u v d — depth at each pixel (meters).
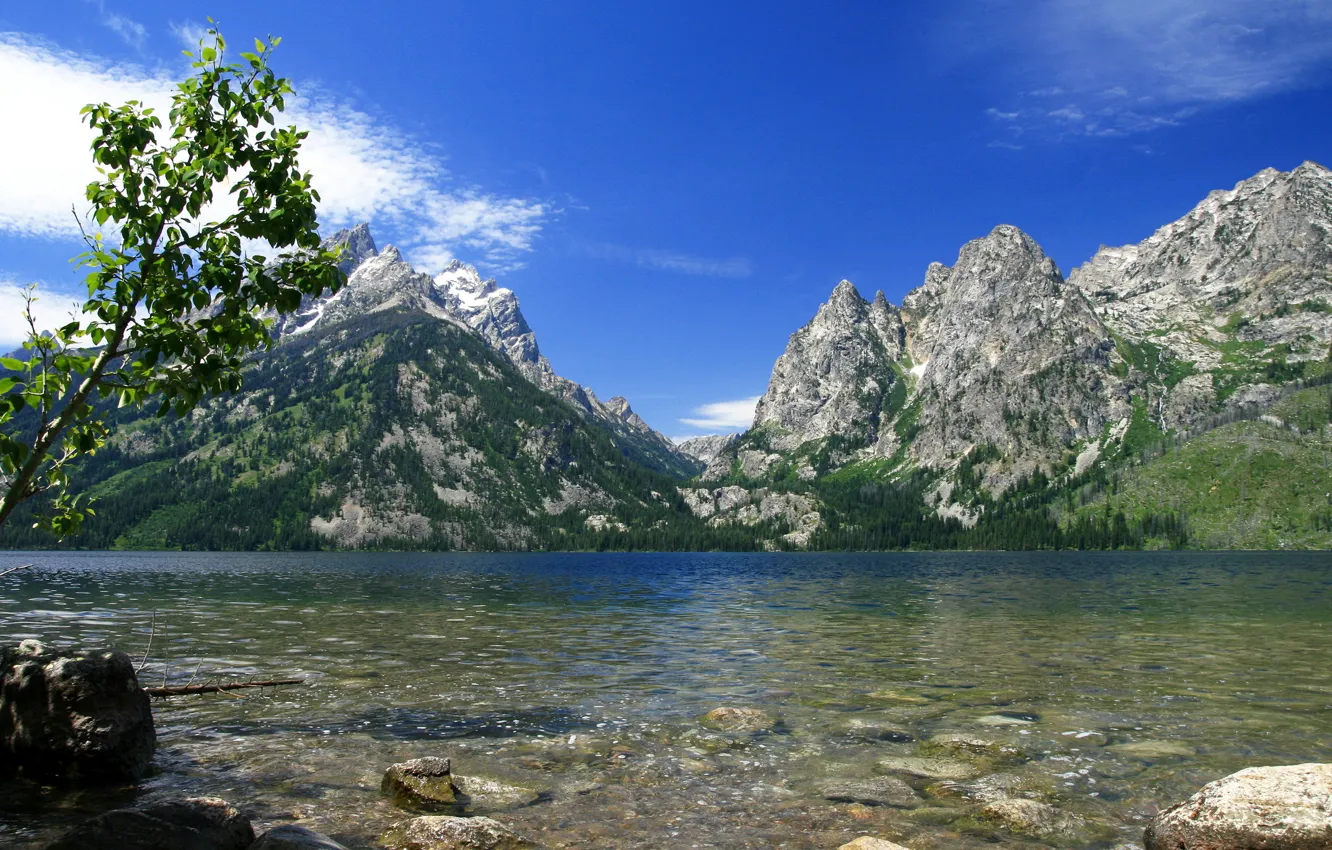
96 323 9.79
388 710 19.20
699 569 143.00
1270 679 23.11
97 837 9.41
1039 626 38.44
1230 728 17.20
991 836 11.17
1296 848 9.01
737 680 23.33
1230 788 10.11
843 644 31.81
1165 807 12.33
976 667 25.61
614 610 49.34
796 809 12.32
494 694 21.16
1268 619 41.44
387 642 31.75
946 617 43.66
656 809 12.31
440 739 16.55
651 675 24.25
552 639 33.44
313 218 10.80
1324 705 19.47
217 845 10.07
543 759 15.07
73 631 34.38
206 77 10.48
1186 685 22.17
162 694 15.48
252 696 20.78
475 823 10.88
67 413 9.00
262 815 11.88
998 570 125.69
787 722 17.95
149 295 9.92
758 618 43.62
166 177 10.20
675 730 17.30
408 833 10.83
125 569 119.62
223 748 15.75
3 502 8.66
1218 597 58.72
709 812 12.17
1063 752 15.37
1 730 13.59
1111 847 10.81
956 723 17.78
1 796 12.64
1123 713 18.66
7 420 8.94
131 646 29.56
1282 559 176.75
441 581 88.81
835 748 15.79
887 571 126.19
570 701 20.30
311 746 15.93
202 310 10.20
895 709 19.27
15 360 8.99
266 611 45.75
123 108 10.20
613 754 15.39
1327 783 9.61
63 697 13.58
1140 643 31.58
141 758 14.01
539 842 10.89
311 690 21.58
